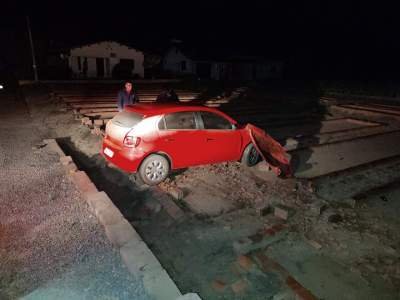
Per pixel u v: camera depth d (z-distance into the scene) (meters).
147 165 5.89
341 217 5.18
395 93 25.80
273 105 18.77
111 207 4.83
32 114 13.38
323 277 3.77
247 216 5.12
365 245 4.43
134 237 4.10
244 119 13.65
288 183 6.50
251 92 25.39
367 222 5.06
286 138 10.41
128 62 36.53
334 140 10.66
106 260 3.71
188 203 5.54
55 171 6.54
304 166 7.85
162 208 5.34
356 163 8.20
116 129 6.05
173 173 6.86
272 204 5.57
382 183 6.77
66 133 10.04
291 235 4.61
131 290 3.23
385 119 14.85
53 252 3.85
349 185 6.59
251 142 7.30
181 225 4.82
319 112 16.86
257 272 3.81
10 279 3.38
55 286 3.30
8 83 28.89
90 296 3.16
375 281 3.71
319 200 5.77
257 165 7.30
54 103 16.17
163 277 3.37
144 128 5.75
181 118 6.19
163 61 48.06
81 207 5.03
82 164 7.35
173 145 6.07
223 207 5.42
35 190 5.59
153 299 3.08
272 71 47.56
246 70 45.50
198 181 6.50
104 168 7.06
